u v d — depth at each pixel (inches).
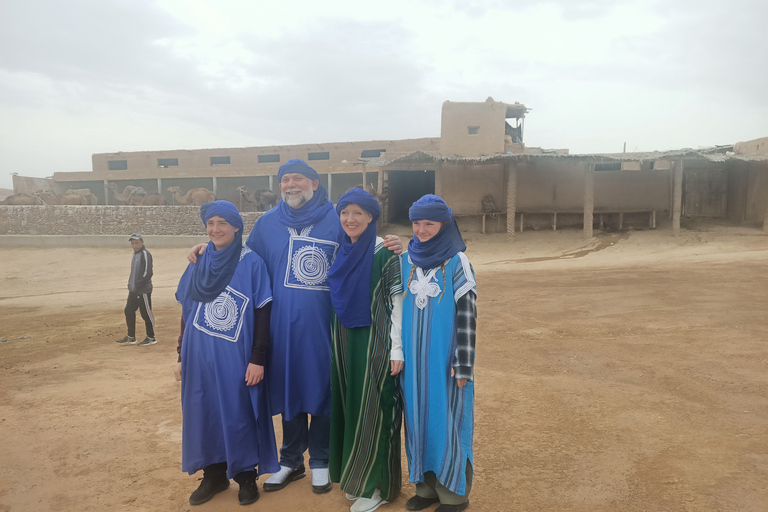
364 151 1461.6
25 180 1653.5
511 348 262.4
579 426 157.4
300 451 129.9
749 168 958.4
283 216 125.6
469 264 109.6
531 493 117.6
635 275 520.7
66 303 624.1
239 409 116.3
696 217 1043.3
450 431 106.6
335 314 117.7
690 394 180.9
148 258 335.3
